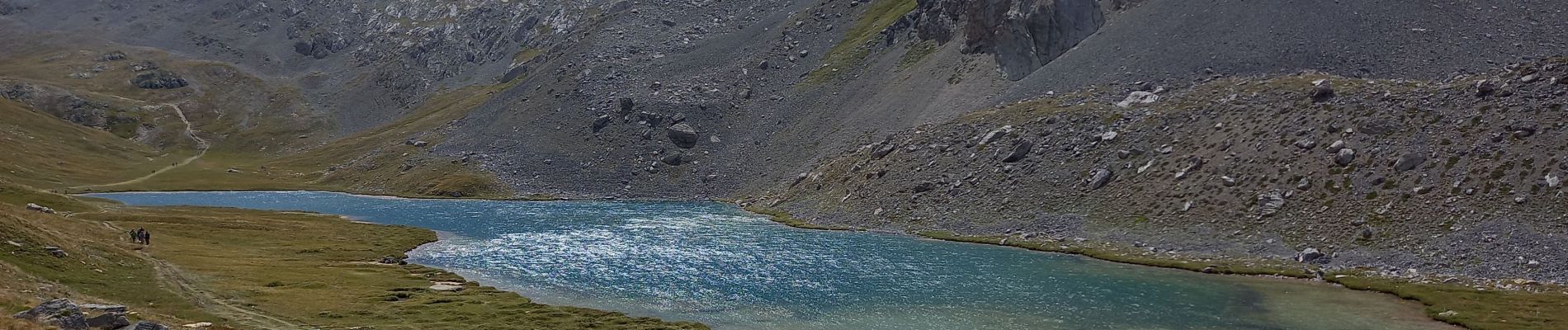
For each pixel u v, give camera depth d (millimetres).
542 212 145500
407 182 196000
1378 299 64188
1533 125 80875
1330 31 135125
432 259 92500
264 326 52844
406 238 111312
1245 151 95688
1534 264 66938
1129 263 82000
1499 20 137125
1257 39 134875
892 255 89438
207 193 193875
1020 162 112500
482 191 181125
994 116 131250
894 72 187375
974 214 106000
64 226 80062
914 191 117250
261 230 114000
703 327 58062
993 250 91312
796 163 164500
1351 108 94625
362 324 56188
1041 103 132750
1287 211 84438
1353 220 79812
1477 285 65875
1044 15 156000
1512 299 60875
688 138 190125
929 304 65312
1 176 188375
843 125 171250
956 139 126750
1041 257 86750
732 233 110375
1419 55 128375
